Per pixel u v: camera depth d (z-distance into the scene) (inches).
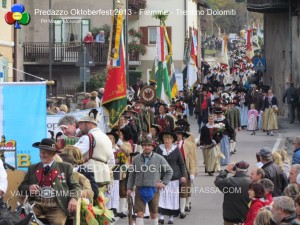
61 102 2886.3
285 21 4753.9
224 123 2536.9
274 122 3663.9
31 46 4261.8
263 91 4343.0
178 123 2393.0
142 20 5103.3
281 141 3400.6
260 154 1467.8
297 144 1588.3
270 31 5113.2
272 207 1053.8
